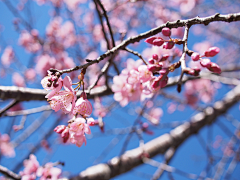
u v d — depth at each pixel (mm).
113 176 3770
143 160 3881
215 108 5082
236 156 4492
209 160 4148
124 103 2377
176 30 5191
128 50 1771
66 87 1389
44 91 2787
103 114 3232
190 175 3492
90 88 2107
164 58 1549
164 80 1359
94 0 2275
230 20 1339
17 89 2625
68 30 6180
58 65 4516
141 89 2178
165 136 4742
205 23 1423
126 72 2014
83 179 3541
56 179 2768
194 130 4789
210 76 4188
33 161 2871
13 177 2695
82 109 1450
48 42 5406
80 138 1477
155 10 5836
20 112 3088
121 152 3508
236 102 5344
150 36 1605
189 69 1174
